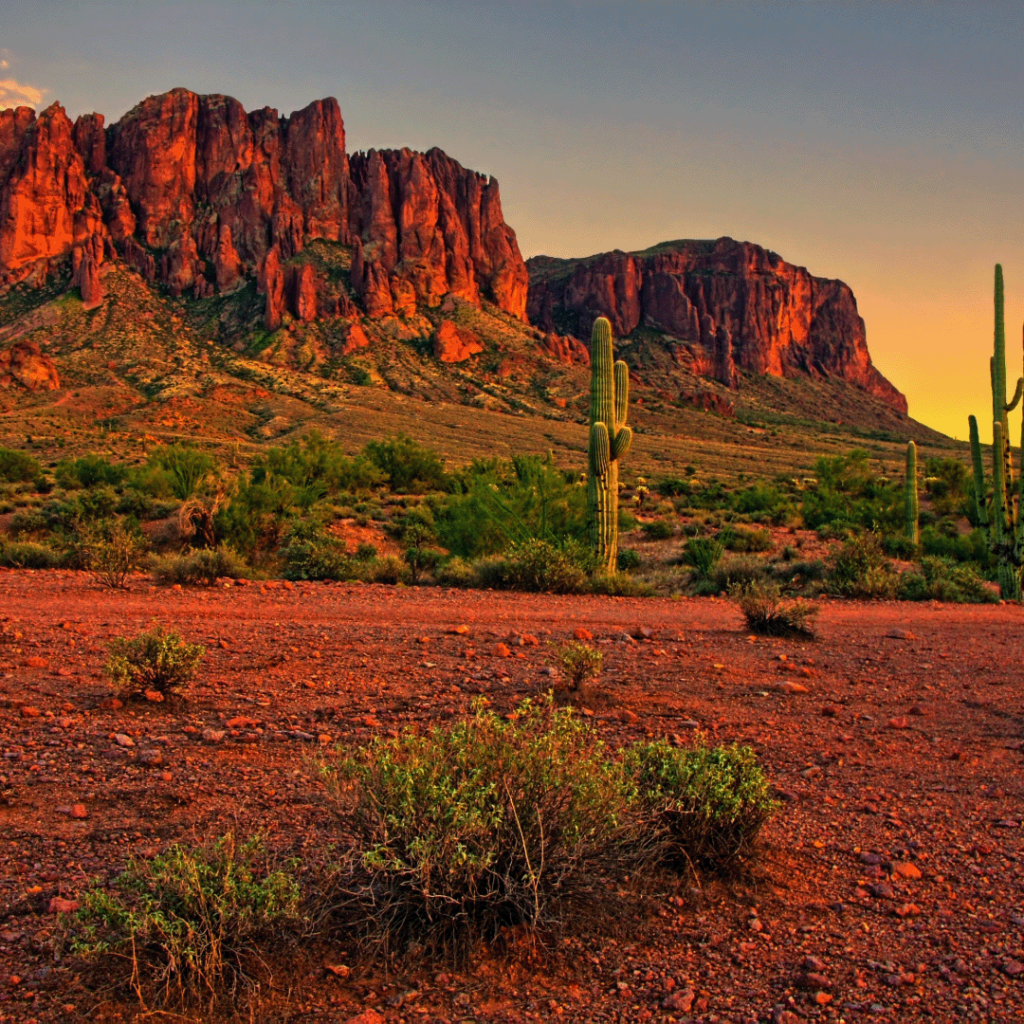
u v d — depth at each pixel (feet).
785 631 36.81
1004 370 64.08
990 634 39.58
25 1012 8.81
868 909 11.98
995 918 11.78
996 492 64.44
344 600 42.09
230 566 52.08
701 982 10.00
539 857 10.69
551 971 10.11
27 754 16.93
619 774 12.05
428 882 10.12
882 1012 9.44
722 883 12.61
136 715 19.98
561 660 24.93
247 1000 9.24
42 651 26.50
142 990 9.23
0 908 10.83
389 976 9.86
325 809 14.44
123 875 10.33
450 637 32.17
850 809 16.05
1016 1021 9.29
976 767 18.95
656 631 36.32
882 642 36.17
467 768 11.04
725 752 13.42
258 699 21.99
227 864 10.16
